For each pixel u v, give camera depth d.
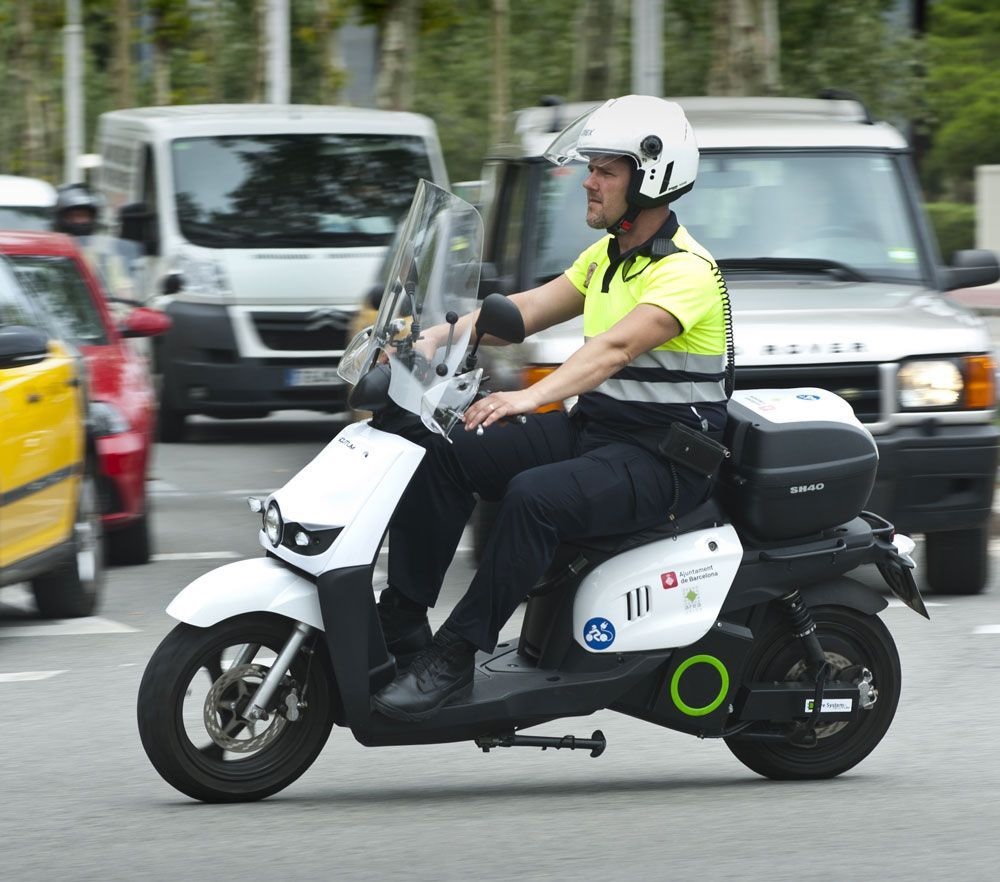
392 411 18.58
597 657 18.95
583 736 22.52
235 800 18.81
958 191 142.75
